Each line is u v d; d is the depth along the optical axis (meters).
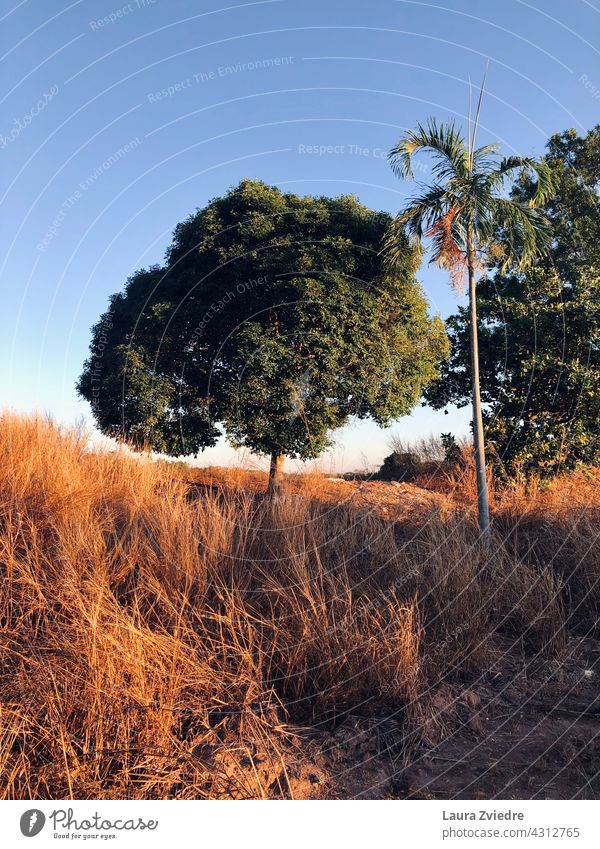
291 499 6.21
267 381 9.19
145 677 3.20
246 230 9.48
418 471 11.67
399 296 9.58
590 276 10.14
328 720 3.56
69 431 6.62
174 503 5.82
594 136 13.70
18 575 3.98
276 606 4.31
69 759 2.81
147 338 9.59
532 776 3.13
